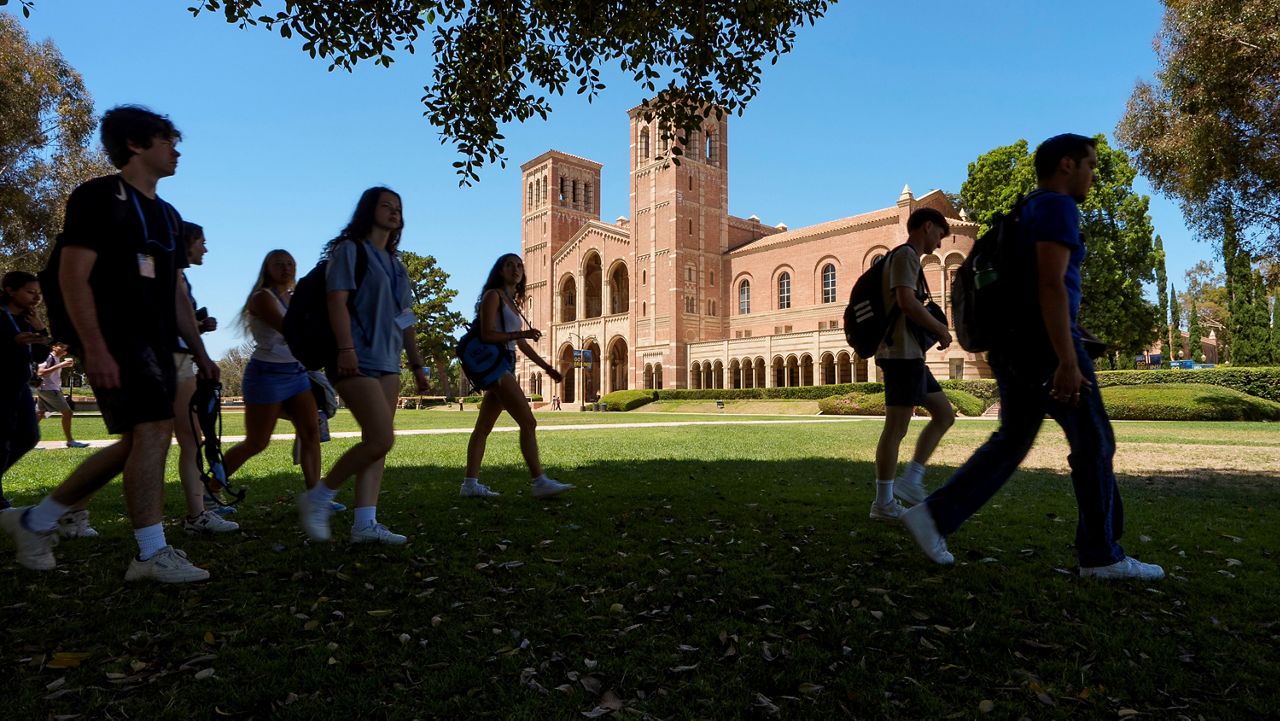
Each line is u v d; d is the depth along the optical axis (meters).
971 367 39.28
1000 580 3.28
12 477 7.26
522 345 5.76
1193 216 16.62
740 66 8.03
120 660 2.42
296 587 3.27
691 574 3.44
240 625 2.78
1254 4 12.69
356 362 3.84
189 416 4.49
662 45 8.12
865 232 45.56
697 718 2.06
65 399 11.30
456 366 77.38
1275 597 3.00
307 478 5.15
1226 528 4.51
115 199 3.17
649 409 46.72
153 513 3.36
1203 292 62.12
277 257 4.95
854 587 3.18
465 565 3.63
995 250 3.39
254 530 4.57
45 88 24.03
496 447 11.25
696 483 6.60
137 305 3.22
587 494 5.91
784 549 3.90
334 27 6.98
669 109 8.34
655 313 52.84
